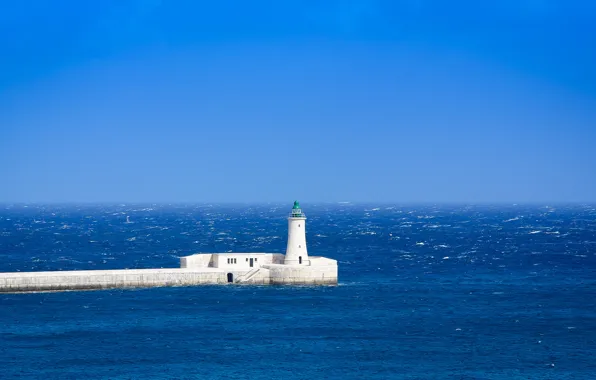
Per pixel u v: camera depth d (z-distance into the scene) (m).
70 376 165.00
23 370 168.50
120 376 165.12
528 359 179.12
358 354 181.75
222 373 167.50
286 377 165.25
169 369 169.88
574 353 183.88
